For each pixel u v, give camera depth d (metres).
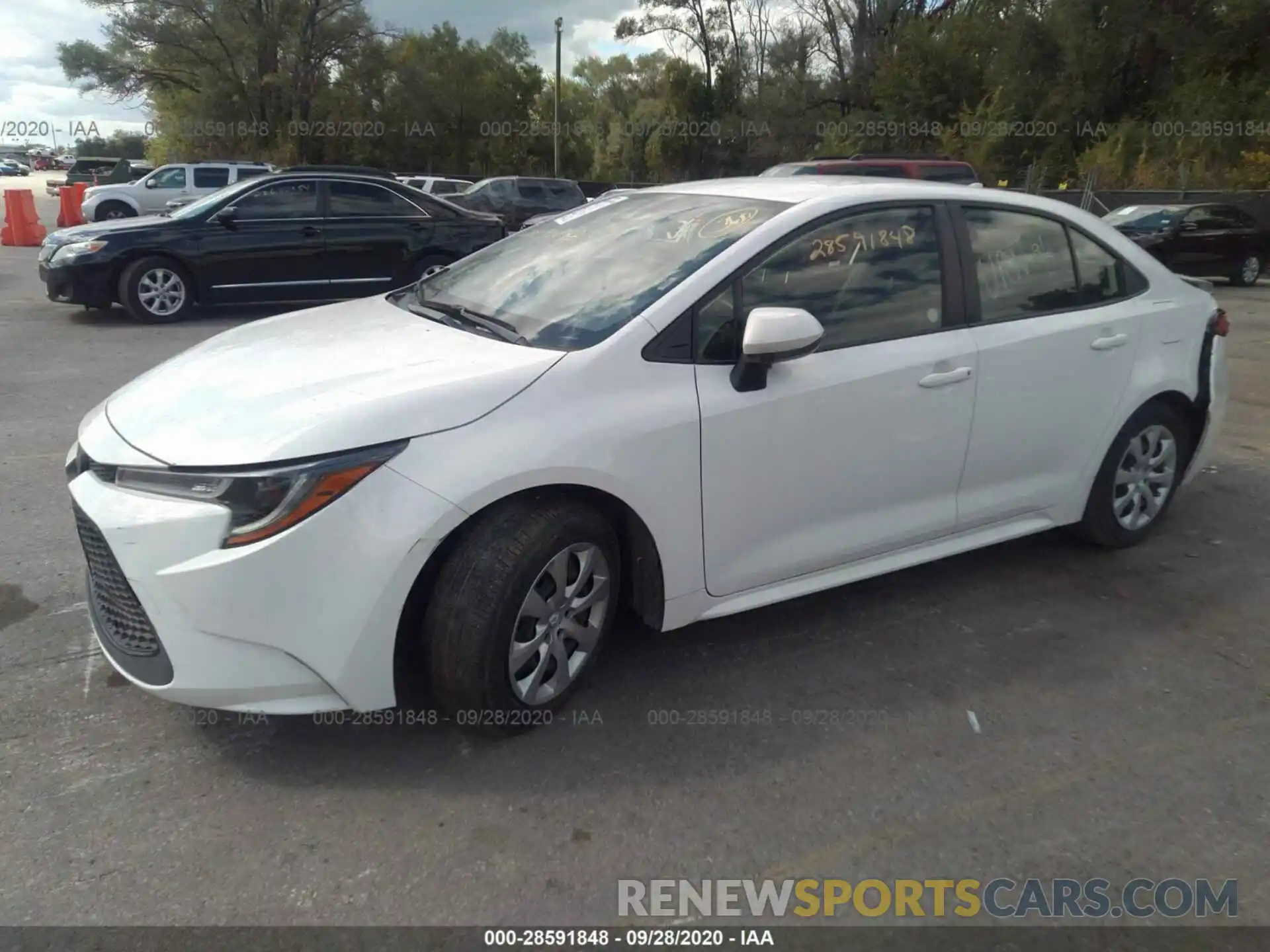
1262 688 3.47
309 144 45.16
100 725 3.07
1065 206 4.27
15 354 8.56
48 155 97.25
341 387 2.87
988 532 4.09
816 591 3.60
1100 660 3.64
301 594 2.61
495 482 2.75
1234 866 2.61
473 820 2.70
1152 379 4.36
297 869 2.50
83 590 3.99
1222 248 18.23
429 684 2.96
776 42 48.78
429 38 50.16
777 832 2.69
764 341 3.04
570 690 3.15
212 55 43.56
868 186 3.77
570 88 66.38
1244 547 4.71
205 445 2.69
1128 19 33.31
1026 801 2.84
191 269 10.29
